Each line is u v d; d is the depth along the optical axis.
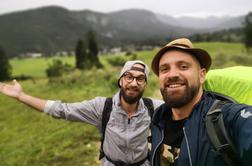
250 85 0.70
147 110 1.05
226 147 0.49
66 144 2.64
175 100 0.58
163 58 0.62
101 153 1.08
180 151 0.56
